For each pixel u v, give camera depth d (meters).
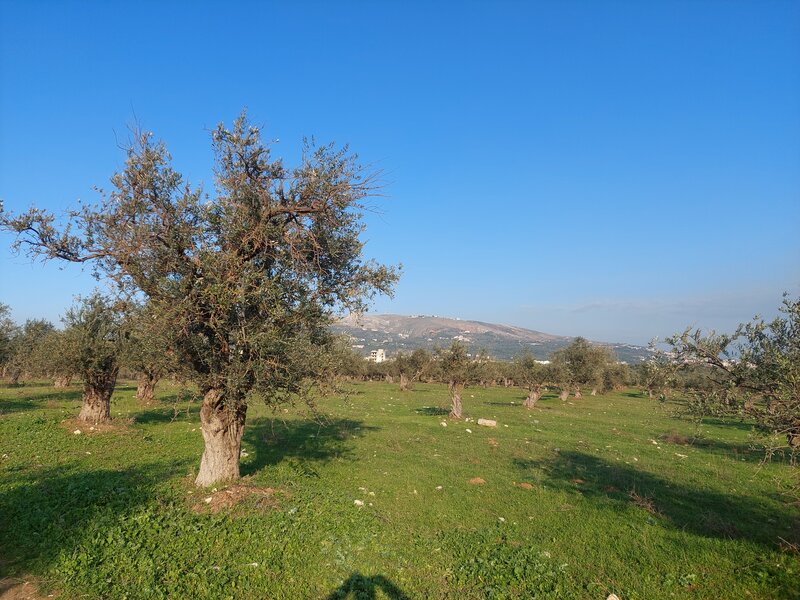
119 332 19.64
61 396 33.62
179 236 11.12
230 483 12.38
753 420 8.63
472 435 23.88
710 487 15.57
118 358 19.83
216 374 11.36
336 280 12.98
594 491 14.47
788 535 11.09
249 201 11.70
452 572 8.66
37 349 23.66
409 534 10.38
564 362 53.75
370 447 19.95
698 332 9.19
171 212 11.26
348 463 16.75
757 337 8.79
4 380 50.41
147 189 11.32
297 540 9.59
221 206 11.50
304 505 11.54
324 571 8.50
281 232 11.68
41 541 9.05
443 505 12.52
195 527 9.83
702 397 9.16
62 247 11.27
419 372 59.91
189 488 12.34
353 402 38.62
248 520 10.37
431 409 35.84
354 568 8.66
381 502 12.52
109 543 8.98
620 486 15.31
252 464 15.66
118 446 17.41
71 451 16.19
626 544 10.32
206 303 10.98
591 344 60.91
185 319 10.70
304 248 11.99
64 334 20.17
